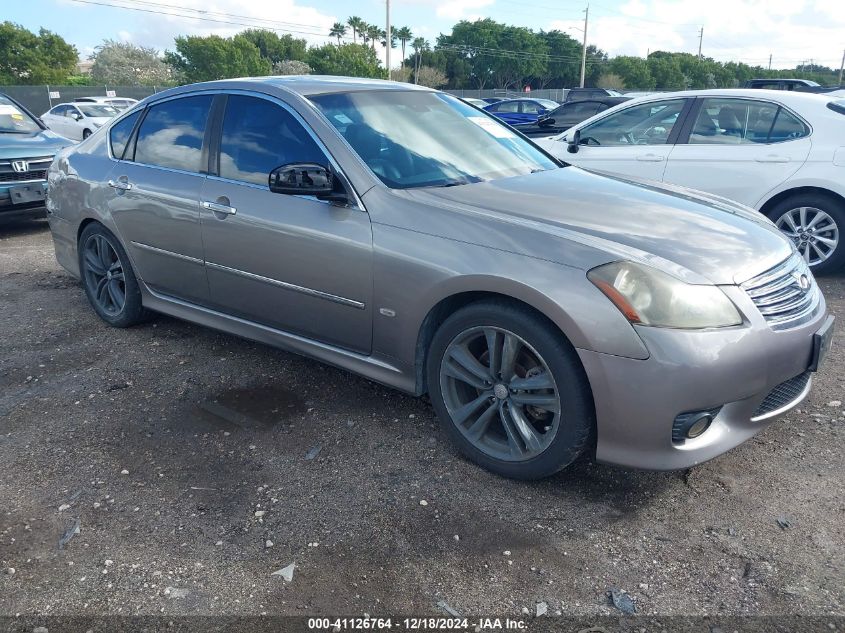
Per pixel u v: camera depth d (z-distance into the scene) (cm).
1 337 451
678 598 220
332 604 220
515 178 340
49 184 490
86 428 332
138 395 366
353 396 361
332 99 353
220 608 218
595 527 255
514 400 274
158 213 395
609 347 242
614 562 237
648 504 268
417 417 339
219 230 360
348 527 256
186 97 402
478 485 282
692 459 249
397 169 322
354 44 7056
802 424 327
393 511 266
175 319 480
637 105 647
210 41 5872
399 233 293
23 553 244
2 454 309
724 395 244
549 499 272
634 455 251
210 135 379
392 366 313
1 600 222
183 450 311
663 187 359
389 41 4247
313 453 307
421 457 303
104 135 457
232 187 358
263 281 349
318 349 344
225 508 269
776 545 243
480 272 267
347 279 310
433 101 395
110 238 442
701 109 610
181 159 393
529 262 259
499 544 246
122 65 6288
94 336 451
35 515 265
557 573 232
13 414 346
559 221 281
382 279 297
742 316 248
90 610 218
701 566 234
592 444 269
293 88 359
